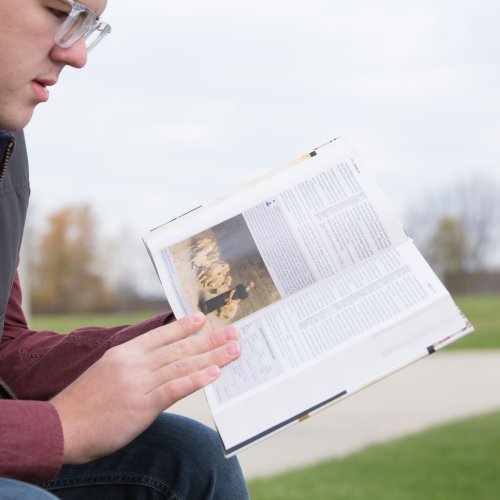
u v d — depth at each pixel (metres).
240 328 1.23
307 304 1.23
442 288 1.20
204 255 1.28
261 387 1.16
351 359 1.17
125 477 1.37
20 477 1.03
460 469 4.12
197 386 1.12
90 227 27.95
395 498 3.60
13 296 1.53
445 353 10.20
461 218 25.23
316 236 1.27
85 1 1.13
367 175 1.30
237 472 1.40
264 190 1.31
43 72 1.15
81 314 26.59
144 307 26.58
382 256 1.26
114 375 1.10
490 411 5.89
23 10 1.10
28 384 1.39
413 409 6.09
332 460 4.47
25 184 1.46
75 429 1.06
